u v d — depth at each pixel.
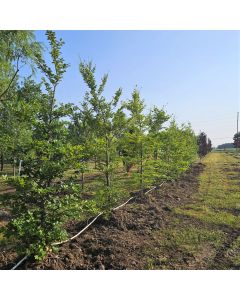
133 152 10.44
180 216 8.17
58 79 5.37
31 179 5.08
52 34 5.30
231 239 6.46
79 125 9.86
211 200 10.25
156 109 13.55
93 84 8.28
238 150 47.91
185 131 20.00
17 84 10.02
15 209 4.95
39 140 5.22
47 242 4.99
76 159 5.30
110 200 7.94
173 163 13.66
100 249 5.60
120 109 8.57
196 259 5.39
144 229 6.96
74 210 5.13
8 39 8.89
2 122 9.05
